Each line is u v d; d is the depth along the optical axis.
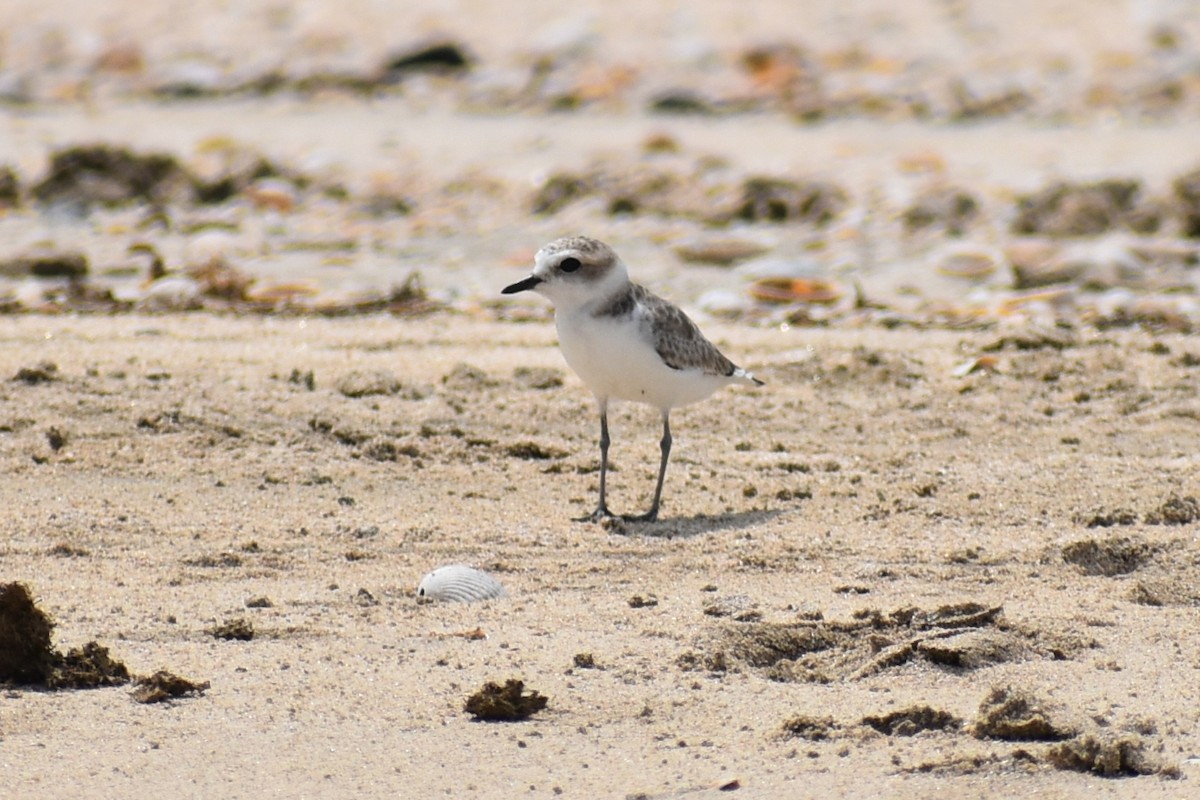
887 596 8.82
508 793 6.33
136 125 28.56
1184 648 7.99
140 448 11.33
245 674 7.55
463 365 13.50
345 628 8.23
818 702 7.34
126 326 15.34
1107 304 16.98
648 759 6.68
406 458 11.52
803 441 12.22
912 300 17.75
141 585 8.84
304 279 18.50
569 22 35.12
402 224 21.80
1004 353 14.57
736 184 23.00
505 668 7.70
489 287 18.30
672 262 19.69
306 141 27.12
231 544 9.62
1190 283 18.30
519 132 28.36
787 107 30.34
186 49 34.34
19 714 7.02
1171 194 21.86
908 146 27.16
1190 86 31.27
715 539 9.93
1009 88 31.08
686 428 12.48
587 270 10.22
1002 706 7.02
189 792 6.30
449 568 8.93
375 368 13.39
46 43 34.12
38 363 12.83
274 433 11.83
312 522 10.10
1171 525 10.10
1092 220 21.22
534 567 9.36
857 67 33.00
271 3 37.00
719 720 7.11
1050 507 10.52
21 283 17.72
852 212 22.11
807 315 16.67
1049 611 8.53
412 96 31.67
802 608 8.59
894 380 13.70
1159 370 14.00
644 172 23.31
